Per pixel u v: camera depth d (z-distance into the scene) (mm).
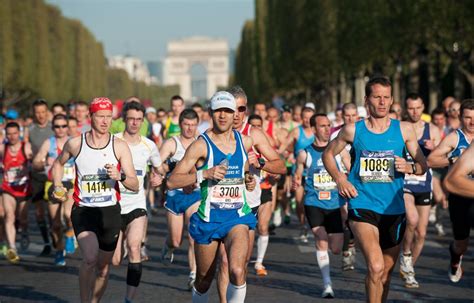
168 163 27031
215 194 18250
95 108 20469
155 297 24203
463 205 23812
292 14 155125
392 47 90312
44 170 30750
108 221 20703
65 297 24297
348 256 28500
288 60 160000
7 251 30688
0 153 32125
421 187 26250
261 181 27938
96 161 20625
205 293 18812
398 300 23312
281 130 38875
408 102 29156
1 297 24312
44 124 35062
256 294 24469
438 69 101000
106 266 20953
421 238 26203
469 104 24266
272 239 38031
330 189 25016
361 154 18859
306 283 26375
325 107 164125
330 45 130625
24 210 32375
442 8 77125
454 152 24469
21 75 154625
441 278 27016
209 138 18297
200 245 18297
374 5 97250
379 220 18734
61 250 30219
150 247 35312
